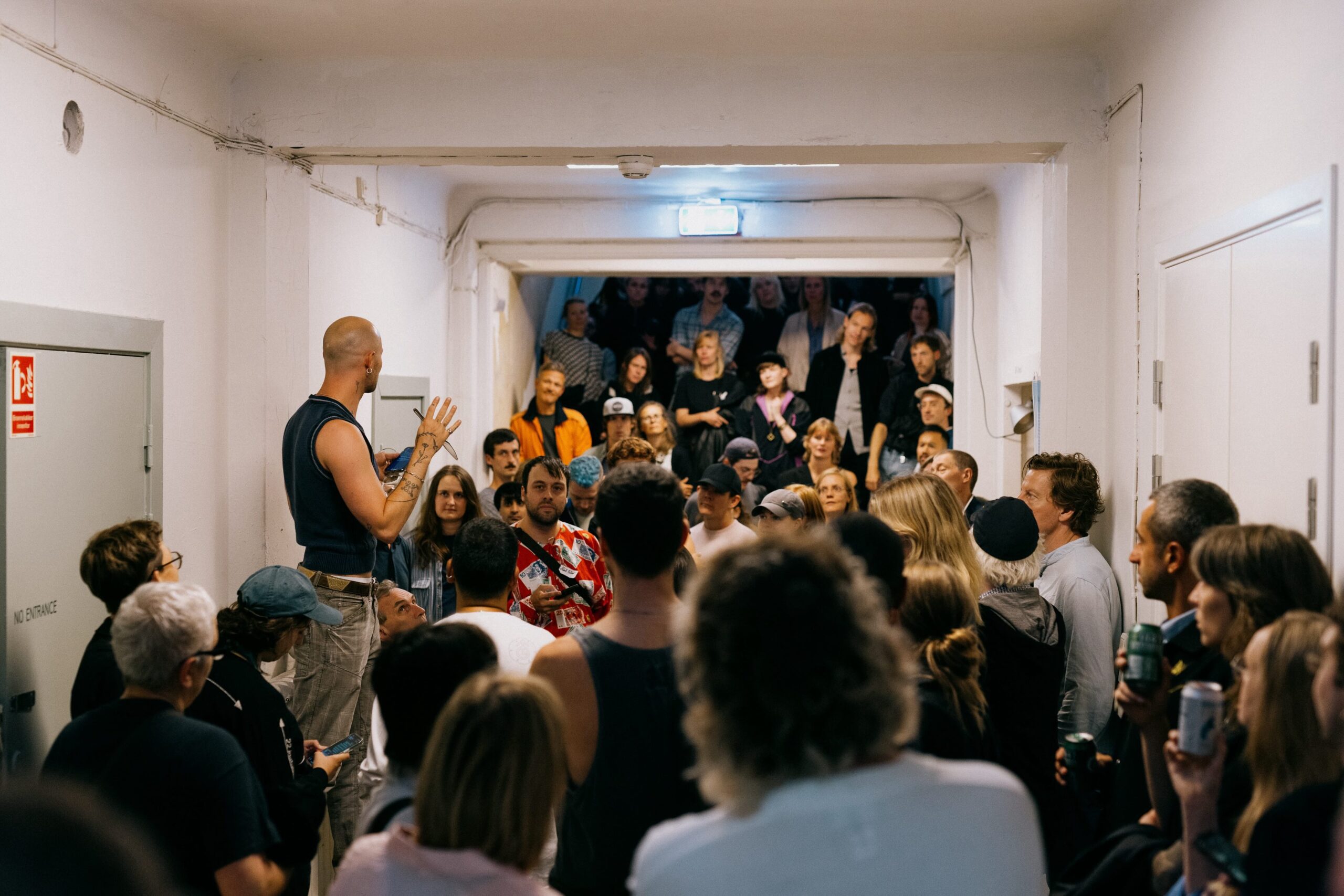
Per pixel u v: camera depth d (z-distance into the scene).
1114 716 3.23
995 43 3.99
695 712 1.15
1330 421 2.23
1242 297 2.72
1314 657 1.43
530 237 6.77
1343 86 2.20
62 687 3.08
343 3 3.65
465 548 2.66
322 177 4.78
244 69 4.26
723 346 9.20
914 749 1.81
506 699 1.39
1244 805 1.63
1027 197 5.38
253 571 4.24
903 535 2.67
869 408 8.73
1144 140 3.60
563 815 1.90
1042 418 4.12
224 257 4.23
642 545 1.88
